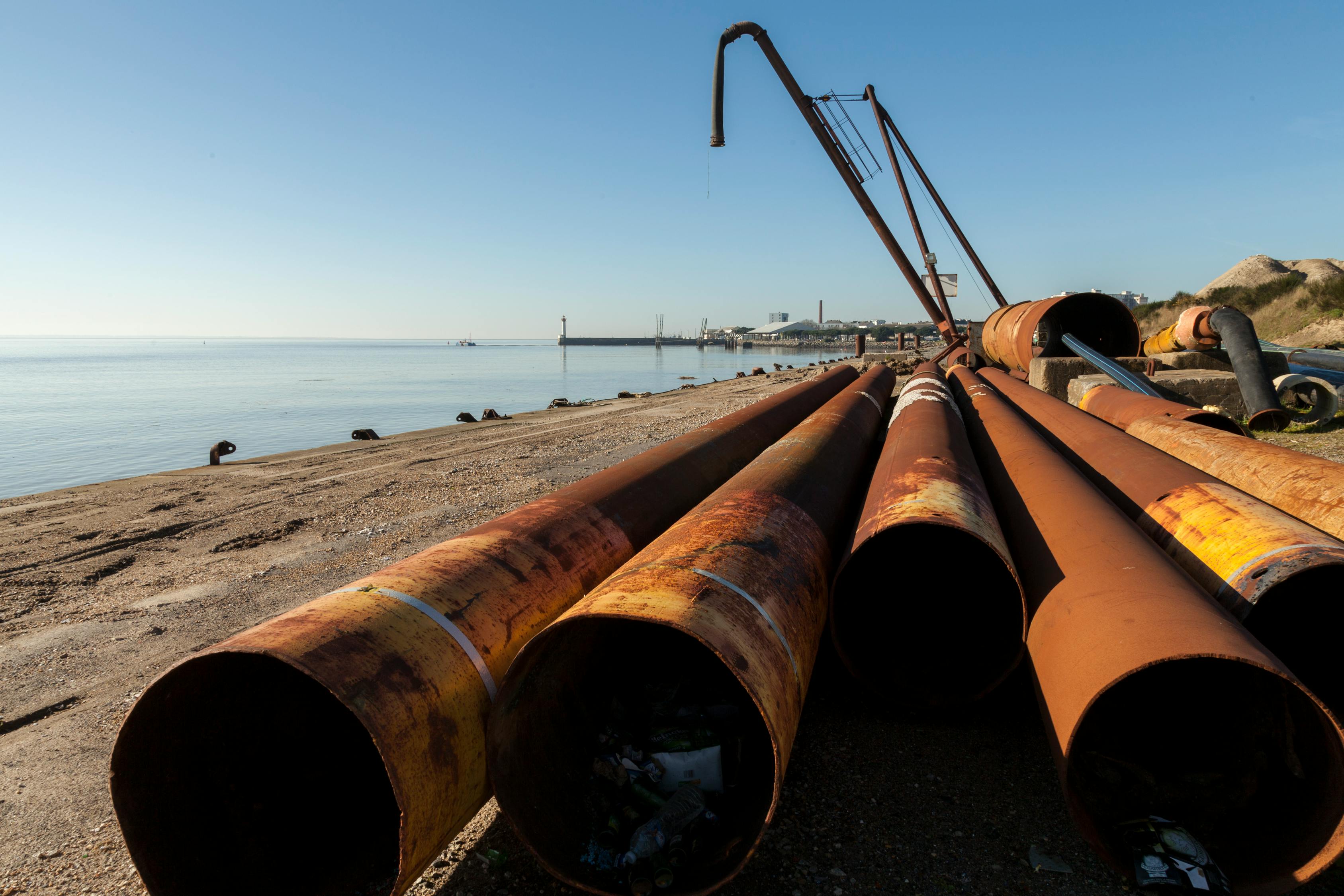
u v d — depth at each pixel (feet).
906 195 68.74
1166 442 20.13
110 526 29.09
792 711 8.52
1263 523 10.85
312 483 36.63
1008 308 57.98
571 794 9.39
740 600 8.89
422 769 7.37
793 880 9.23
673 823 8.73
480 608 9.32
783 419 28.89
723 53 60.49
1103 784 10.03
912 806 10.66
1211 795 9.31
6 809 11.37
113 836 10.69
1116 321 46.96
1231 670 10.68
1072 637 9.10
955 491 12.39
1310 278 133.59
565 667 10.79
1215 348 40.06
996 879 9.16
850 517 16.20
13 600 20.66
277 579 21.88
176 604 20.03
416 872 7.43
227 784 8.68
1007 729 12.61
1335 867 9.05
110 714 14.21
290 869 8.61
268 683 9.43
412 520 28.04
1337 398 33.35
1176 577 9.43
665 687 11.85
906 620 13.99
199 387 181.98
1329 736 7.72
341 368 304.09
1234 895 8.05
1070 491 13.74
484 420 69.21
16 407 129.80
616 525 13.48
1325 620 12.24
